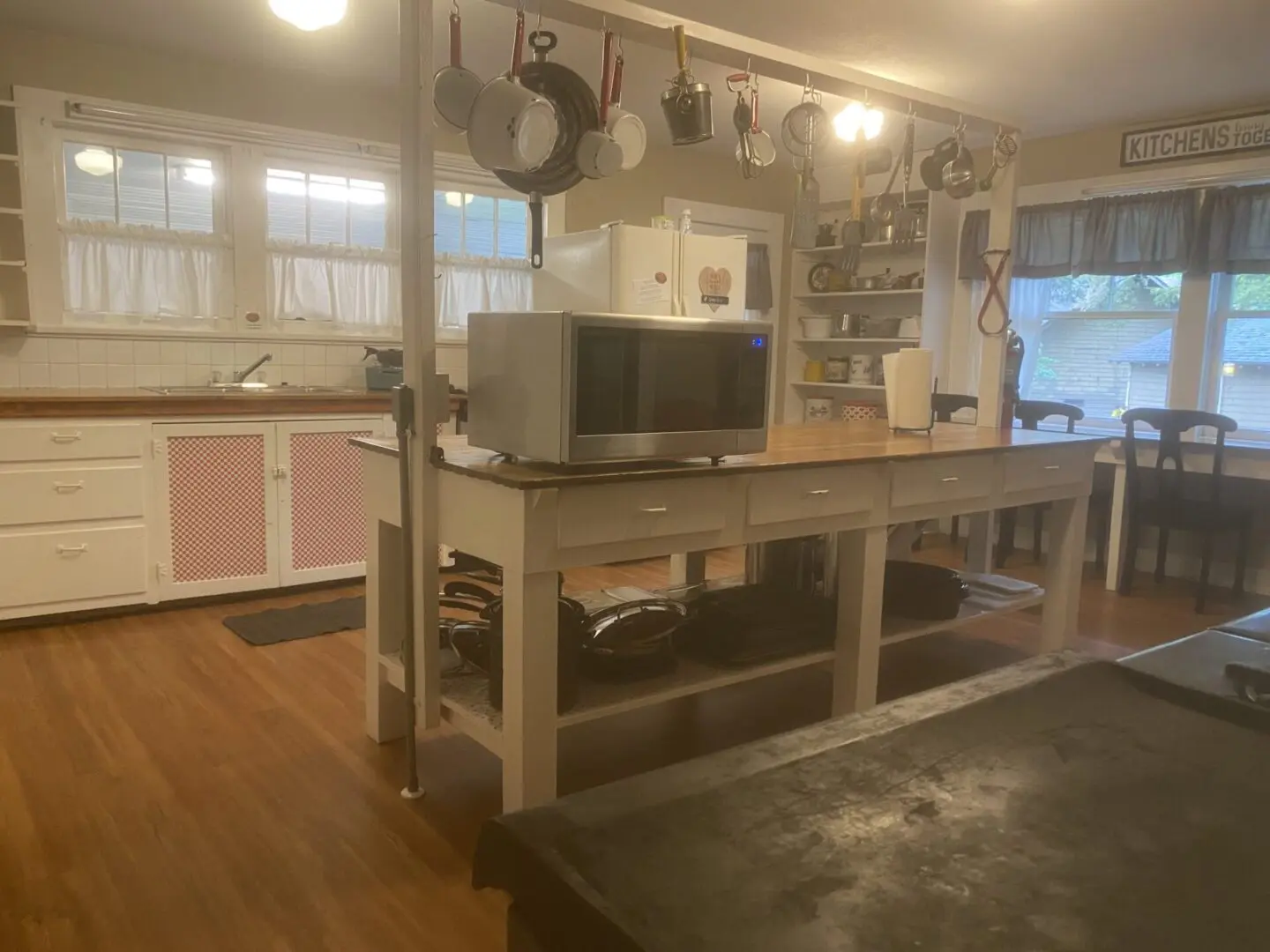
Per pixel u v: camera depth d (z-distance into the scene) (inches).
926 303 203.5
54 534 135.8
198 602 149.4
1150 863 27.8
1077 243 189.6
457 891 73.6
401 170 82.2
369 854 78.6
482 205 193.0
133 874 74.8
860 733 36.4
